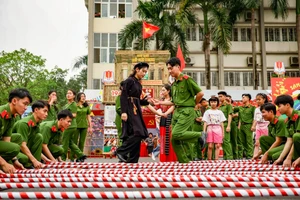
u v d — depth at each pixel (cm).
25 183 311
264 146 609
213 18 1944
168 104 570
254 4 2147
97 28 2422
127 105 550
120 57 1366
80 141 820
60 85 3672
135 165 520
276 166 484
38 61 2934
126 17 2444
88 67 2370
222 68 2469
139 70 570
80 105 809
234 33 2522
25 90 412
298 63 2473
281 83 1191
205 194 258
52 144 599
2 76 2855
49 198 267
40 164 484
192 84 519
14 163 455
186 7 1884
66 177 362
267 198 330
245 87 2481
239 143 887
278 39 2528
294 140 438
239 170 471
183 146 552
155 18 1900
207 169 471
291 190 257
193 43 2486
